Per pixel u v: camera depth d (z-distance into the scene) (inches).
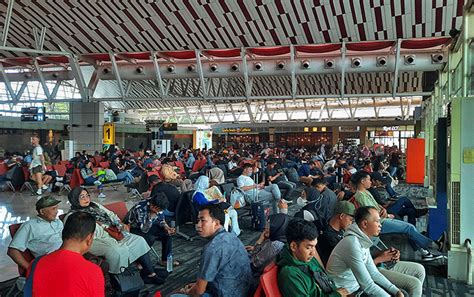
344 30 583.2
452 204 209.8
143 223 213.0
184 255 247.6
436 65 637.9
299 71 703.1
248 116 1958.7
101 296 97.7
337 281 135.4
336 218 162.7
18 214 373.1
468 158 206.8
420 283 150.6
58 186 526.3
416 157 645.9
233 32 614.5
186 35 631.8
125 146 1620.3
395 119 1635.1
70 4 574.9
